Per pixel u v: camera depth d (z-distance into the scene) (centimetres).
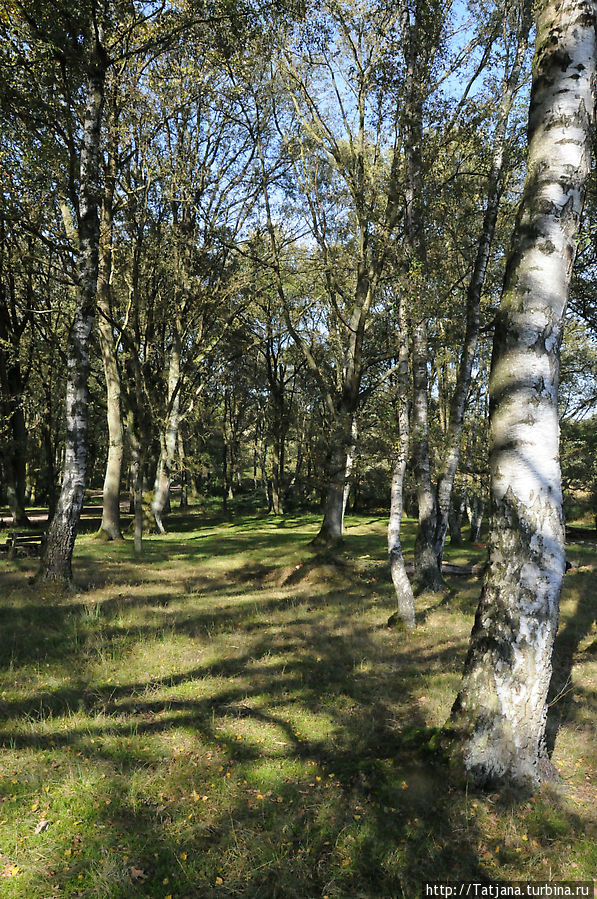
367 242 1547
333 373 2583
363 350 1912
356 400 1812
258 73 1620
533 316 434
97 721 529
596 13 432
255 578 1474
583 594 1159
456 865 350
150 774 445
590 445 2577
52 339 2402
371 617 991
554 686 644
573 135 432
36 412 2938
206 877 337
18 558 1471
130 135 1942
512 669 426
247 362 3291
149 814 394
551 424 433
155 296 2445
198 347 2569
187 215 2327
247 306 2666
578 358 2298
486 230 1196
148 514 2573
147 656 729
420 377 1165
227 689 629
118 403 2119
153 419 2548
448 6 1052
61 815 388
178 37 1209
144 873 342
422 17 1003
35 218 1554
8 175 1383
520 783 420
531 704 425
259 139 1883
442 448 1406
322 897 325
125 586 1195
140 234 2033
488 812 396
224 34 1213
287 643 816
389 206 1309
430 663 726
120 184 1991
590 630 892
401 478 921
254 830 381
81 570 1348
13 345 2303
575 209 439
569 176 432
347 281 1900
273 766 464
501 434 442
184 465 2867
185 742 501
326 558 1548
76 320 1080
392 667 715
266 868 344
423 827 381
